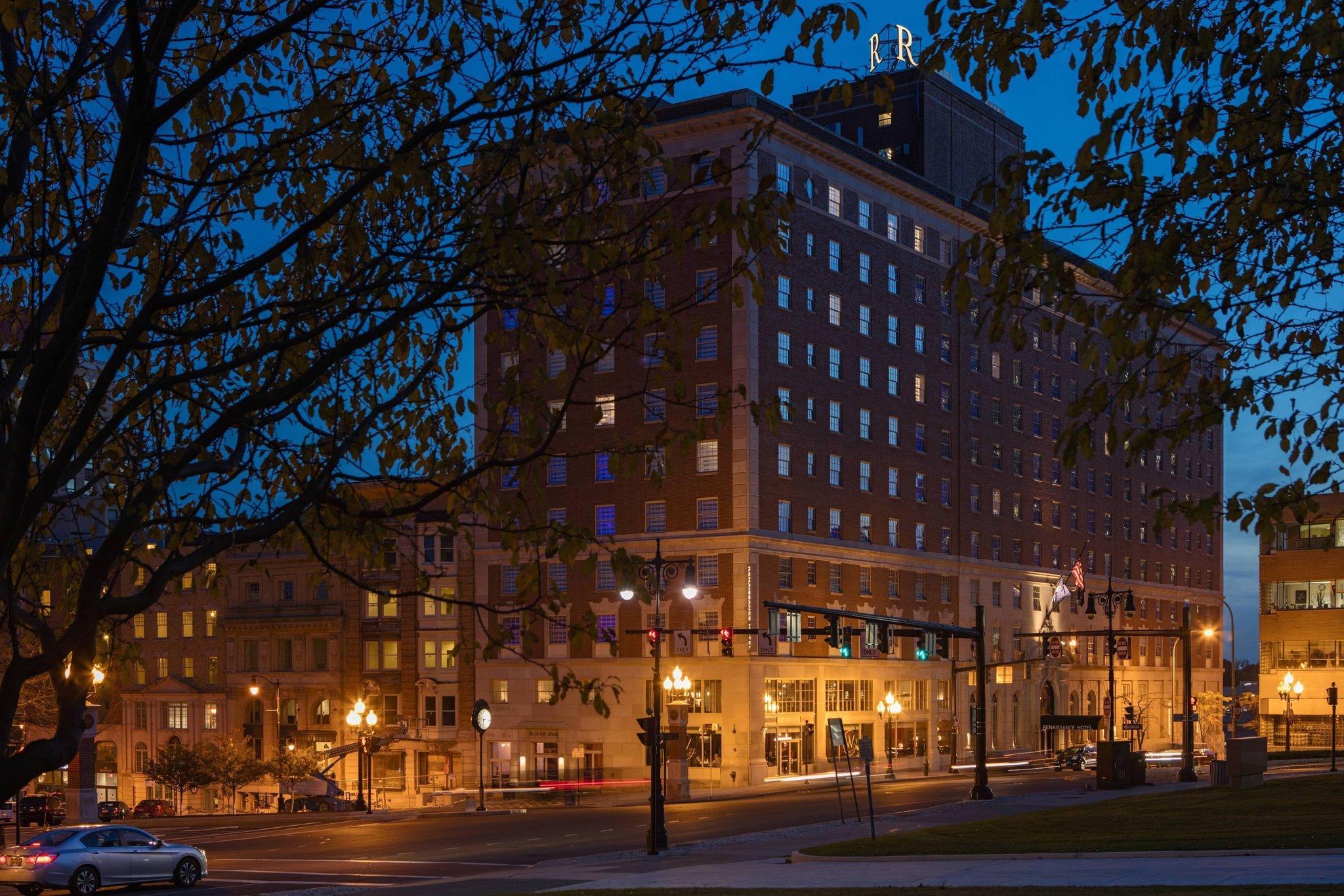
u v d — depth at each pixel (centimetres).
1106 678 11350
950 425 9569
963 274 1165
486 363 6994
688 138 7794
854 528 8556
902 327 9125
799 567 8062
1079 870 2631
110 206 880
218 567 1237
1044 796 5512
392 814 6619
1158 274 1159
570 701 8169
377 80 1201
